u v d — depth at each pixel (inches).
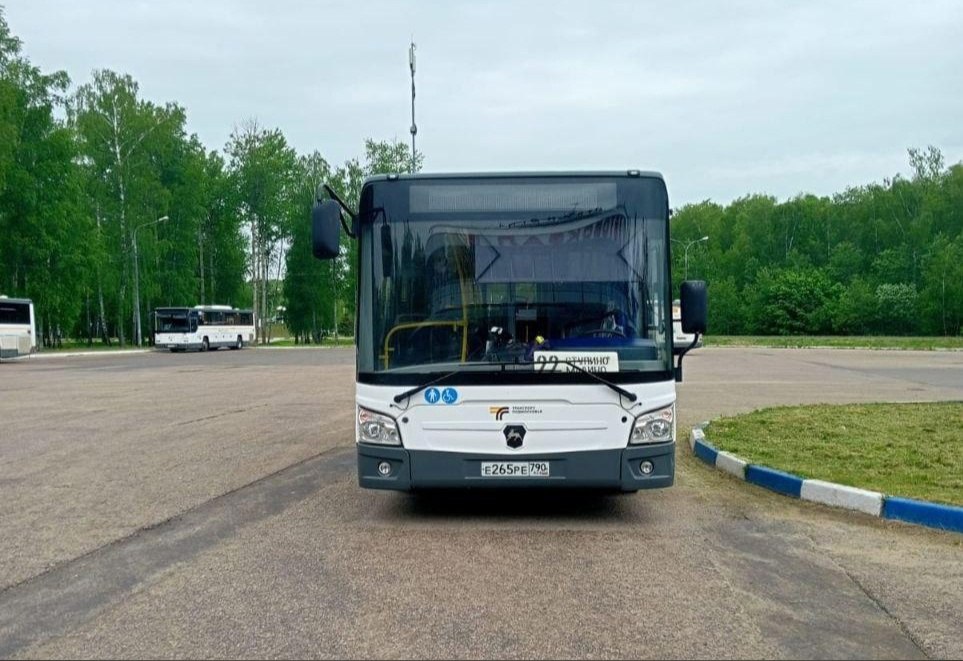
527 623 187.2
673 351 277.3
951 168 3321.9
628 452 267.1
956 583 217.5
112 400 755.4
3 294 1966.0
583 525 279.6
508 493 332.8
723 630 183.2
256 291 2755.9
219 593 209.8
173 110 2508.6
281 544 257.3
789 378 951.6
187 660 167.6
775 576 223.0
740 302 3553.2
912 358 1437.0
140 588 214.8
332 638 178.5
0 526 284.4
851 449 394.9
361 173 2758.4
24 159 1962.4
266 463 408.8
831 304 3282.5
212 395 800.9
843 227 3526.1
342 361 1556.3
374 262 277.9
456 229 277.4
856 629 184.4
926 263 3080.7
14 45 1962.4
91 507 313.3
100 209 2271.2
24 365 1455.5
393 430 269.7
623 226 278.4
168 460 419.8
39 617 193.6
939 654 170.9
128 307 2373.3
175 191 2484.0
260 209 2682.1
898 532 269.6
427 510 303.7
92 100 2310.5
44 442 487.2
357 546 253.8
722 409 617.9
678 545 254.1
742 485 346.0
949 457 371.2
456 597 205.2
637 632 181.8
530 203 279.0
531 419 266.8
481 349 271.3
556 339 271.1
